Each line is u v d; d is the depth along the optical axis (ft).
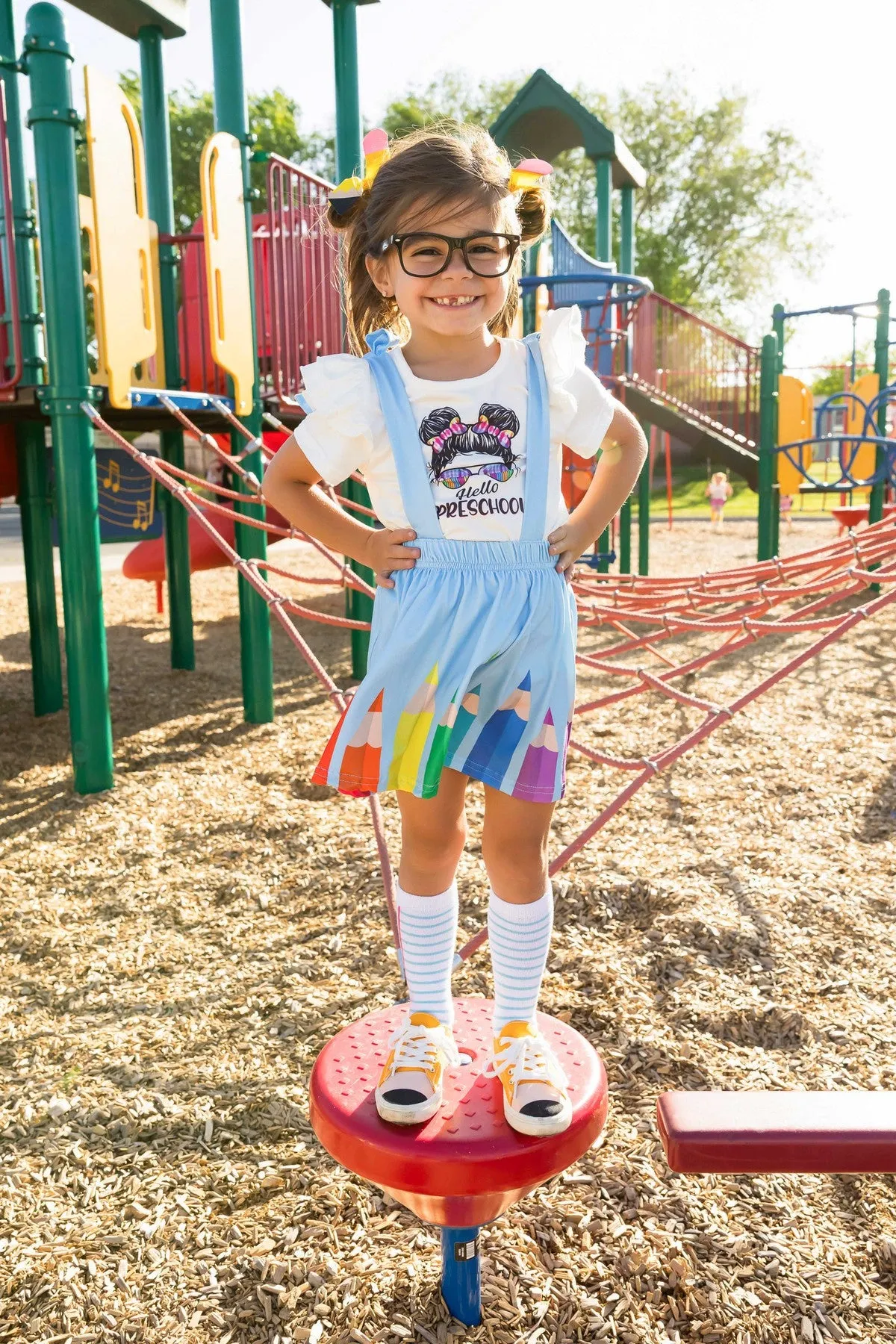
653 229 132.36
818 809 15.53
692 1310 6.53
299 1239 7.17
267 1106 8.72
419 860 6.04
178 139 113.60
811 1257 6.95
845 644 28.12
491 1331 6.40
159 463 14.34
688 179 131.03
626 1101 8.68
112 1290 6.77
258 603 20.98
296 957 11.37
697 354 45.78
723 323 138.92
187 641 26.91
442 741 5.43
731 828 14.78
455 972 10.80
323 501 5.85
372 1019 6.73
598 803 15.96
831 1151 4.56
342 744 5.57
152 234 19.98
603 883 12.60
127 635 32.32
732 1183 7.64
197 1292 6.75
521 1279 6.77
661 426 43.34
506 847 5.84
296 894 13.02
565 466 29.07
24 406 18.17
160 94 24.09
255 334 20.51
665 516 93.50
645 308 45.80
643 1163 7.84
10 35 20.11
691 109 129.08
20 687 25.39
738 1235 7.13
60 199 15.40
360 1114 5.68
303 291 22.71
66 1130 8.46
